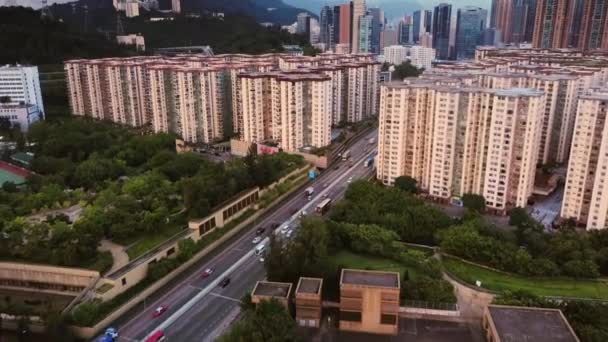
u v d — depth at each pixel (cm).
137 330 11138
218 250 15025
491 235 14425
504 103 16375
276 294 11169
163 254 13612
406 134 19050
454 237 13662
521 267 12725
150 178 18175
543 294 11825
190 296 12500
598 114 15038
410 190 18512
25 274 13088
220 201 16300
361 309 10862
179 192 17100
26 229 13875
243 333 9800
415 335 10769
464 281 12575
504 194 17262
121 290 12212
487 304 11306
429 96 18112
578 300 11088
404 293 11712
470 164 17862
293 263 12306
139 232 14350
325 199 18338
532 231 14450
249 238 15825
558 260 13312
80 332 10988
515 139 16712
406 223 14988
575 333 9819
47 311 11412
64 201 17012
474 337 10662
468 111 17262
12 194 17362
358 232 14075
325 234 13512
